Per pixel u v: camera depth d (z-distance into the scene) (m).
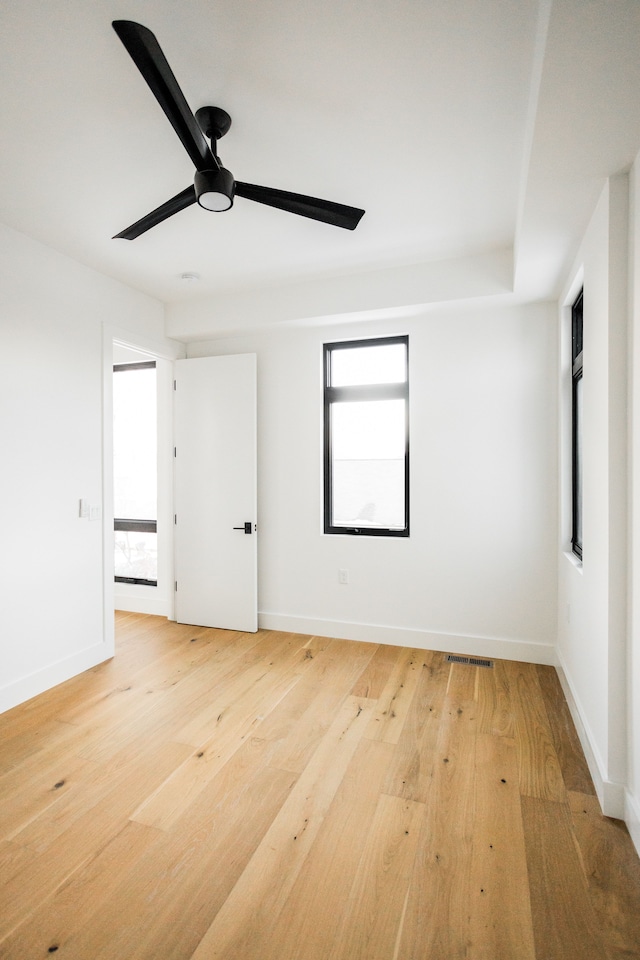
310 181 2.20
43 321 2.78
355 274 3.27
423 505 3.39
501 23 1.37
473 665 3.11
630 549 1.73
